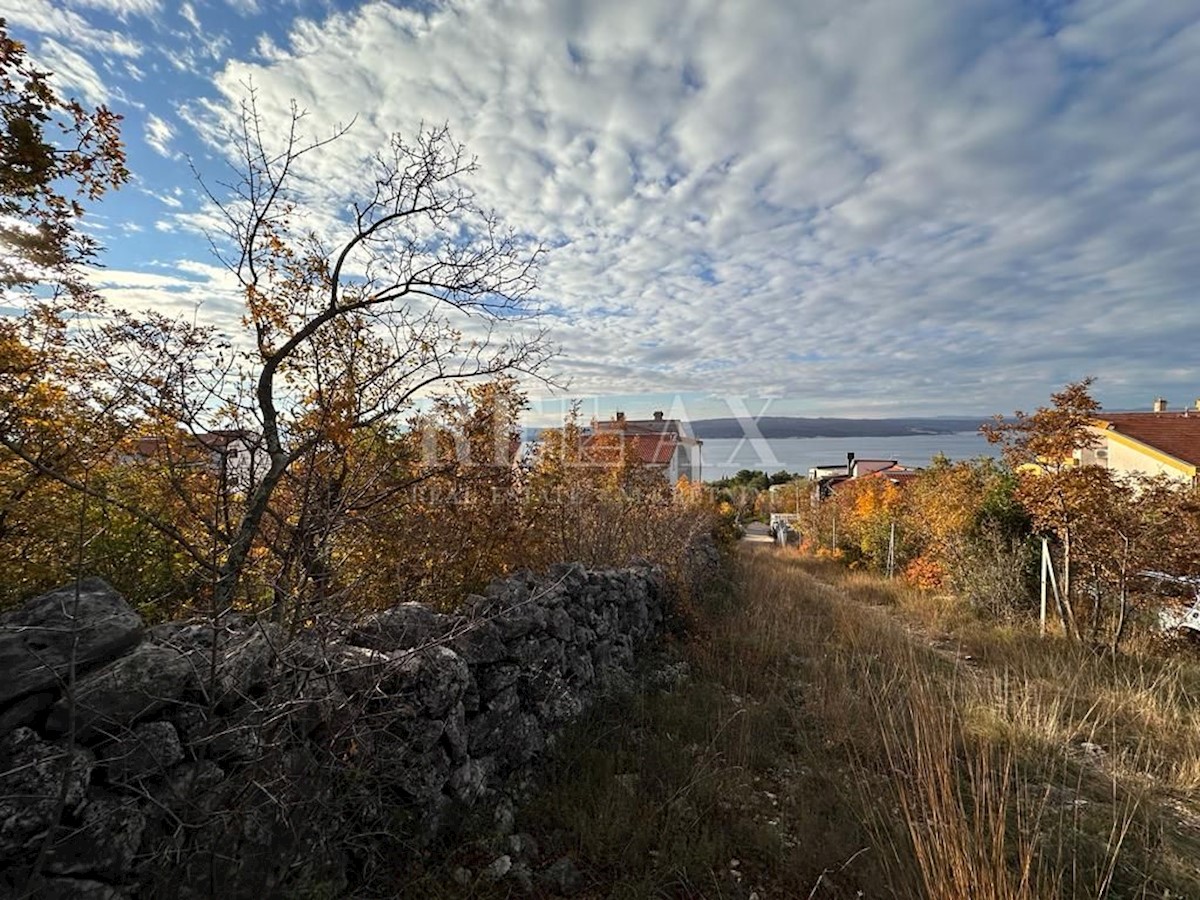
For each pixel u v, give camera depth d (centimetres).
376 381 372
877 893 270
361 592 366
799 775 386
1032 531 1012
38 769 165
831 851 301
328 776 233
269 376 319
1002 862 244
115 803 177
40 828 161
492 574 516
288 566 280
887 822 316
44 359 343
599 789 343
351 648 266
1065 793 381
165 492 312
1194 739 467
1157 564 732
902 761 380
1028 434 841
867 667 625
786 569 1805
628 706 476
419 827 273
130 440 335
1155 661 704
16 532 313
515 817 322
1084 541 793
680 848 296
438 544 458
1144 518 752
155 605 313
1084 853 306
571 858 294
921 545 1485
